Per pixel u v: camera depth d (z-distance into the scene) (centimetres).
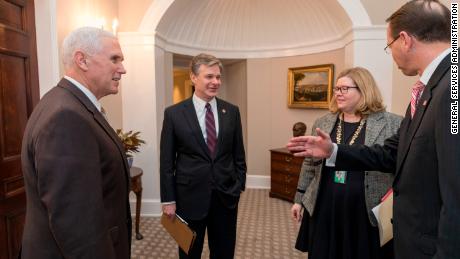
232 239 183
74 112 90
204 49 454
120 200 106
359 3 331
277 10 437
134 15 348
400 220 96
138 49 349
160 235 301
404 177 93
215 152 175
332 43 403
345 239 141
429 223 84
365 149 124
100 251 87
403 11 94
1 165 174
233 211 183
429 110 85
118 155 105
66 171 84
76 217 84
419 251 87
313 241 152
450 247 69
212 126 178
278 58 463
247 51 475
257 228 320
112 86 109
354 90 149
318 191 150
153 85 352
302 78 434
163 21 356
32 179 92
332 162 125
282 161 414
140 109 355
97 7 303
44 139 85
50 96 97
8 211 178
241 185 191
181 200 174
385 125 144
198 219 171
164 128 178
